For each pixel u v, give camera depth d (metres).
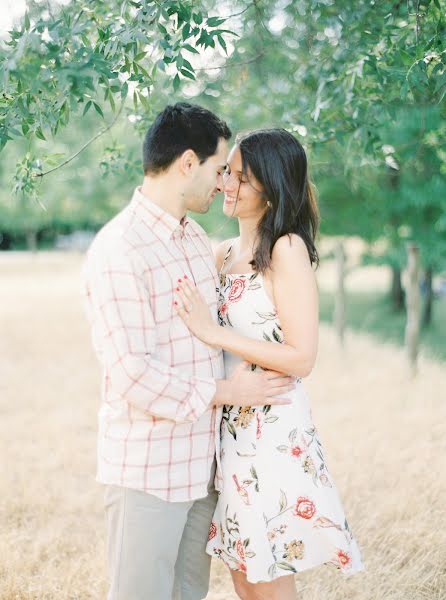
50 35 1.90
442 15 2.39
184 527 2.01
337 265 7.41
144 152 1.84
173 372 1.72
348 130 3.01
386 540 2.93
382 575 2.68
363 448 4.04
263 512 1.94
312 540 1.96
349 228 6.95
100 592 2.61
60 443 4.42
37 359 7.65
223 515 2.01
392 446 4.09
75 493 3.63
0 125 2.13
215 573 2.77
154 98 3.18
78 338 9.27
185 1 2.16
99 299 1.71
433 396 5.12
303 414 2.01
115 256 1.70
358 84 2.84
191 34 2.15
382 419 4.65
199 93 4.26
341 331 7.32
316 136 3.04
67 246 46.72
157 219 1.81
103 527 3.24
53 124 2.11
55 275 23.77
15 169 2.57
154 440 1.76
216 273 2.01
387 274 22.59
